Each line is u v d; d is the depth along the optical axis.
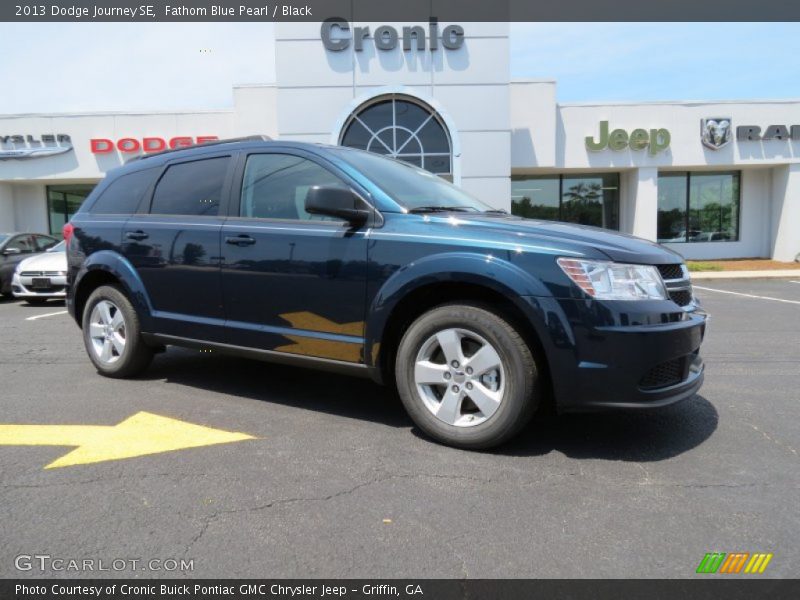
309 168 3.77
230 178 4.11
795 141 18.81
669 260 3.19
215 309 4.05
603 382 2.88
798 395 4.32
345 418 3.76
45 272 10.29
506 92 15.67
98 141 18.64
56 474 2.88
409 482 2.80
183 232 4.18
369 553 2.20
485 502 2.61
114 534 2.32
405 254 3.27
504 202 15.86
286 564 2.13
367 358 3.41
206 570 2.10
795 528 2.38
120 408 3.96
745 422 3.69
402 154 15.56
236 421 3.69
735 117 18.64
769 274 15.74
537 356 3.07
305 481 2.81
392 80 15.56
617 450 3.21
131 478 2.83
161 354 5.71
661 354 2.90
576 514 2.50
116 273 4.53
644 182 18.75
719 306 9.71
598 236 3.16
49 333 7.28
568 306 2.90
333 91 15.51
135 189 4.69
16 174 18.84
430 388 3.35
